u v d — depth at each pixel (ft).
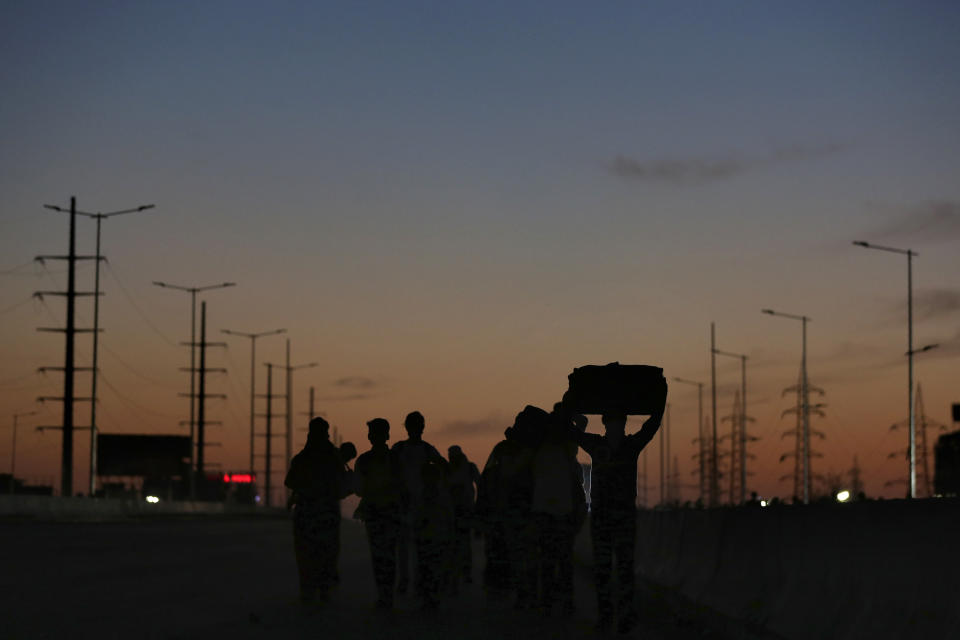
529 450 53.16
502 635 43.60
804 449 268.41
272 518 321.93
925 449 319.06
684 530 63.05
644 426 45.68
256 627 44.39
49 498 189.78
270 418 480.23
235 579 67.31
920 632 28.37
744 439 315.78
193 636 41.29
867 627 31.48
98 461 446.19
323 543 54.54
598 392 45.88
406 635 42.93
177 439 450.71
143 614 47.80
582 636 43.86
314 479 54.65
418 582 53.06
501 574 58.34
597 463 45.62
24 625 43.04
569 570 50.90
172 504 276.00
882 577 31.63
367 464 52.70
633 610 44.80
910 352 221.05
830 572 35.88
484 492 58.34
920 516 29.76
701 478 474.49
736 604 45.32
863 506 33.76
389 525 52.47
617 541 45.09
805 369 270.87
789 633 37.14
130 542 113.19
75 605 50.65
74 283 241.96
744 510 48.14
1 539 113.19
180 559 86.28
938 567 28.43
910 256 221.66
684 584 58.39
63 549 96.94
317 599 55.62
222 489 486.79
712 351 323.98
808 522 38.81
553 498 50.37
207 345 372.58
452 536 53.67
